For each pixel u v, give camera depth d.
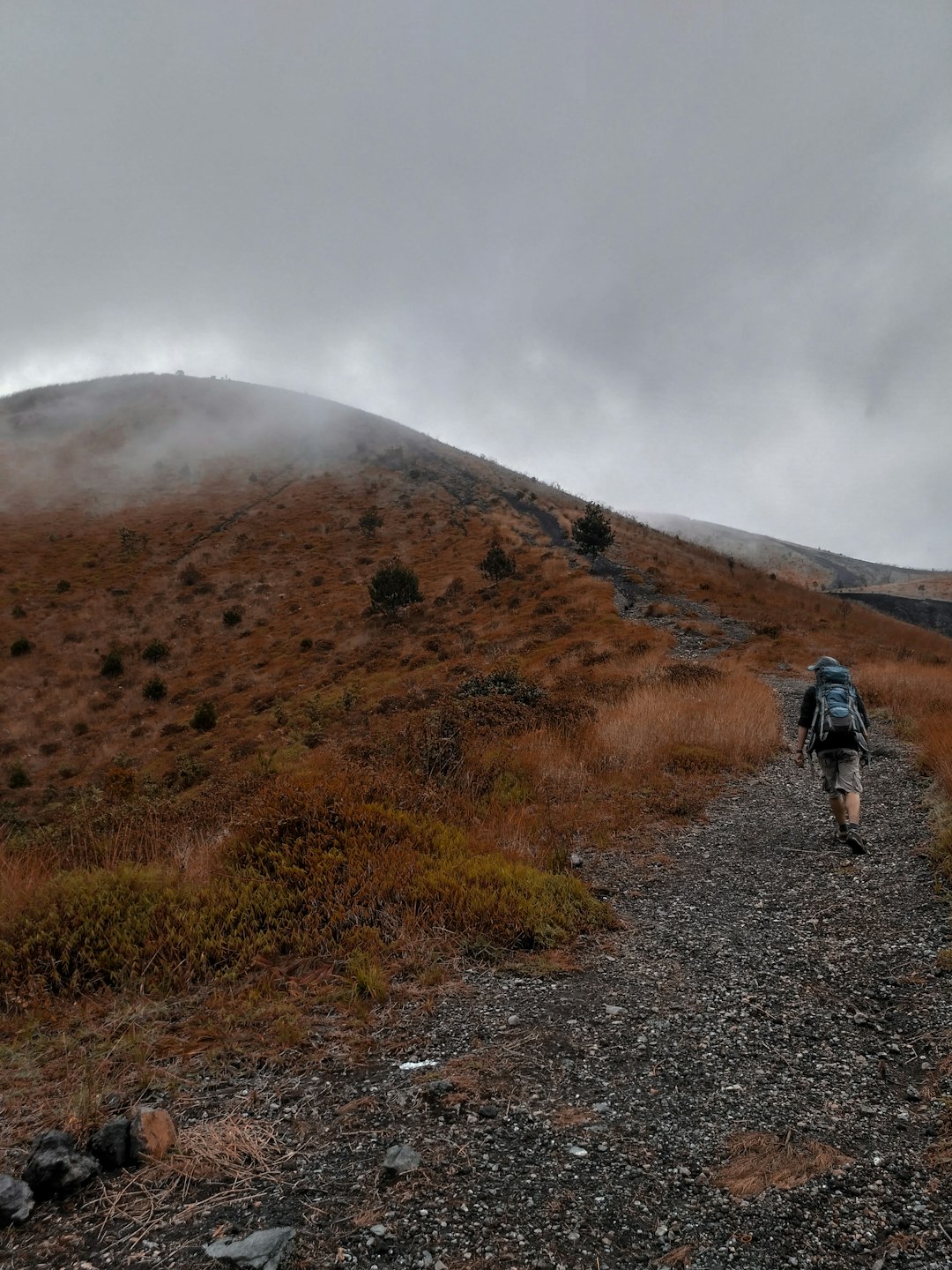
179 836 6.16
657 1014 3.44
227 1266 1.87
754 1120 2.56
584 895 4.95
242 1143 2.44
